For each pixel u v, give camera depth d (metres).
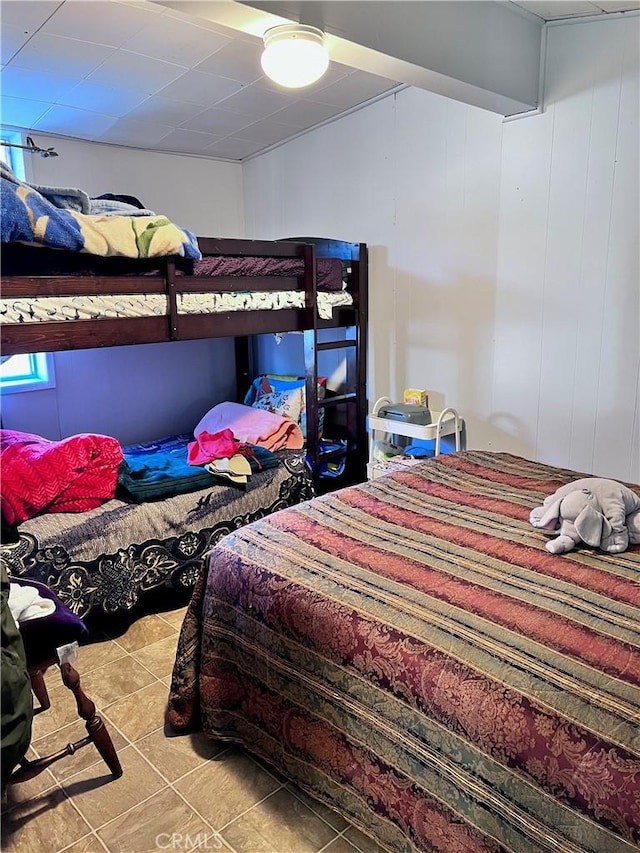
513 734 1.20
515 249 2.98
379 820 1.46
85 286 2.39
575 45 2.60
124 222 2.38
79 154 3.69
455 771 1.29
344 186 3.74
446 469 2.54
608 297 2.69
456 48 2.32
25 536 2.32
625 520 1.80
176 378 4.21
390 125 3.40
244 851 1.55
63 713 2.07
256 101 3.24
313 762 1.61
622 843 1.05
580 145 2.67
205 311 2.82
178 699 1.94
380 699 1.43
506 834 1.21
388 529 1.96
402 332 3.59
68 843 1.58
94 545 2.47
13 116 3.23
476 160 3.06
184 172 4.17
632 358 2.66
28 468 2.40
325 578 1.67
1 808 1.58
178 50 2.55
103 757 1.76
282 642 1.66
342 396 3.75
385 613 1.50
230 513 2.92
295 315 3.29
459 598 1.53
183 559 2.74
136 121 3.40
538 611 1.45
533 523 1.93
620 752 1.09
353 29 2.00
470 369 3.29
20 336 2.23
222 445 3.09
